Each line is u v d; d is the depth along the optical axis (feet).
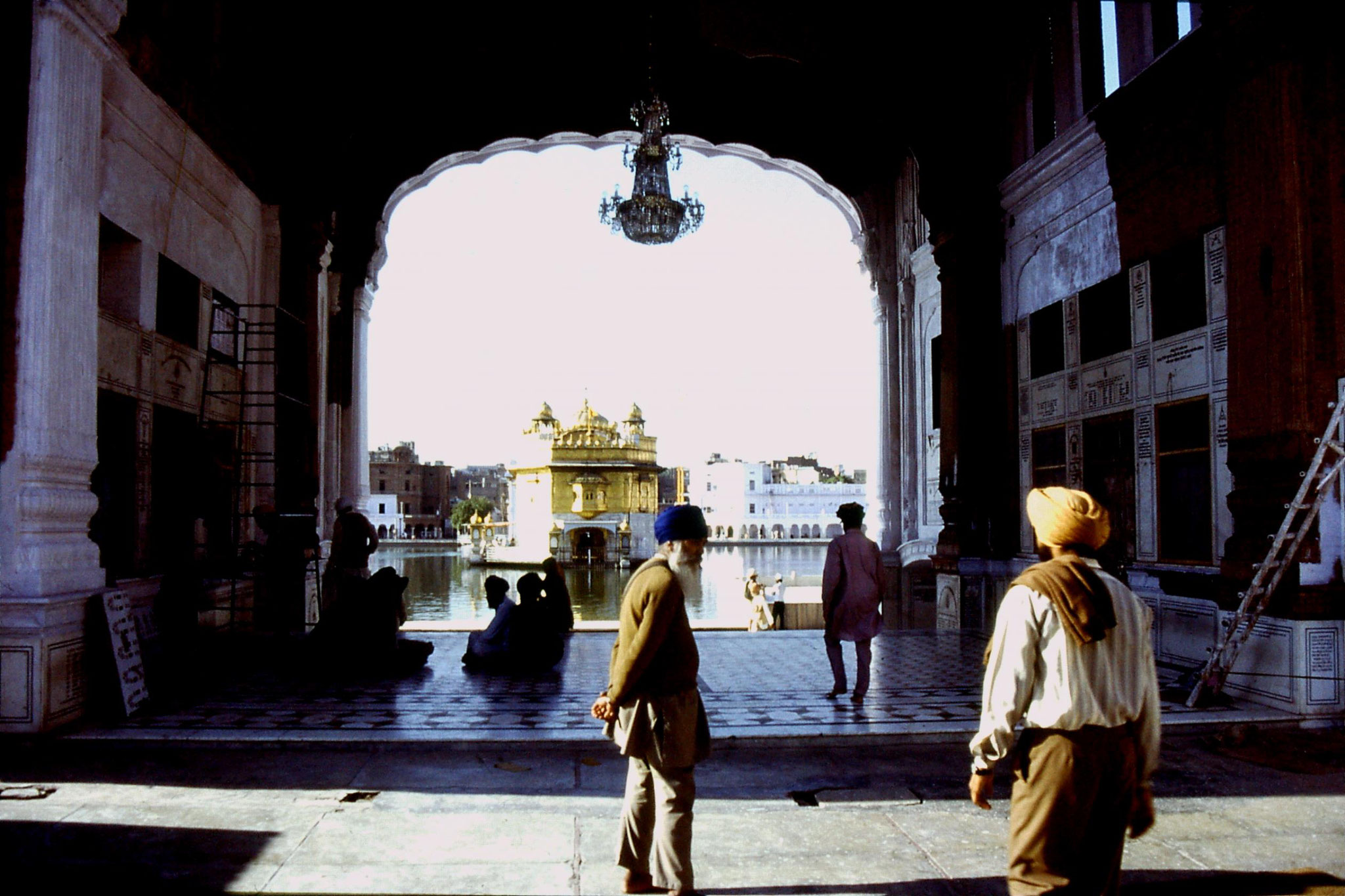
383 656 23.86
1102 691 7.83
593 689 22.17
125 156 21.50
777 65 42.63
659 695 10.43
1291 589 19.39
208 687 22.15
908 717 19.26
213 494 25.75
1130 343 26.61
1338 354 19.67
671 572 10.61
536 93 43.93
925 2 34.65
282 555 27.25
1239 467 20.97
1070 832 7.71
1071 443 29.81
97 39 18.81
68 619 17.69
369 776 15.35
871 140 45.52
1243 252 20.92
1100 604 7.91
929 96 35.22
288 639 26.30
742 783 15.35
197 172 25.94
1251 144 20.59
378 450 369.30
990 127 34.99
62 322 17.81
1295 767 16.03
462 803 13.98
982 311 34.55
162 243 23.68
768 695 21.57
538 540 207.41
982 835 12.85
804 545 311.68
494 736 17.40
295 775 15.38
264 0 30.78
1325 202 19.80
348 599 24.12
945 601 35.01
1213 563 22.98
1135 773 8.01
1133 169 26.35
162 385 23.86
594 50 37.86
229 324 29.19
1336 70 20.07
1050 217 31.30
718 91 44.91
